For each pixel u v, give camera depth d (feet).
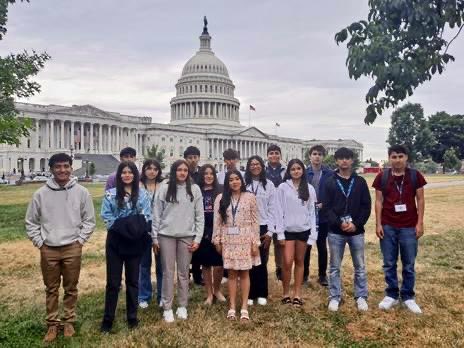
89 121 348.59
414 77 21.85
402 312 25.96
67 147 344.90
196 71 460.55
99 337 22.71
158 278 28.68
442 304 27.04
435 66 22.25
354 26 22.65
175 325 24.27
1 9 73.26
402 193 26.84
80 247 23.63
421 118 333.42
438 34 22.34
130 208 23.97
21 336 22.74
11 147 314.96
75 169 305.53
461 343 21.29
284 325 24.16
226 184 26.32
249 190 29.17
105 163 334.44
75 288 23.75
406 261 26.84
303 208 27.94
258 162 29.09
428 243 46.52
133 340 22.18
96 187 184.96
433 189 147.23
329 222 27.27
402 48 22.40
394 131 339.36
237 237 25.67
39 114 325.42
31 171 319.88
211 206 28.91
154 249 26.84
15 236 54.95
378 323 24.22
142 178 29.22
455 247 44.32
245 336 22.63
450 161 344.28
